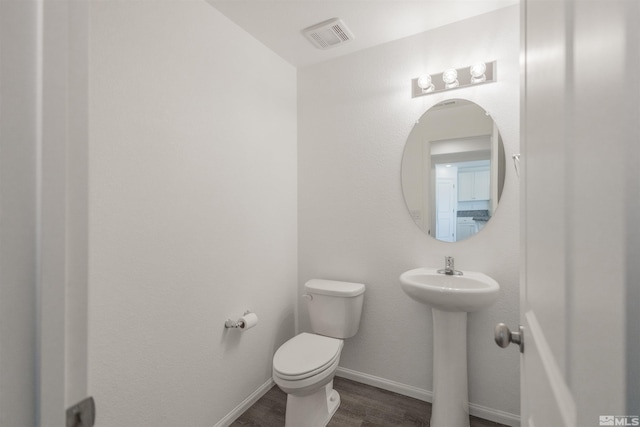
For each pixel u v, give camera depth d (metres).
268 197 2.04
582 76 0.35
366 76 2.09
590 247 0.32
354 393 1.97
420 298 1.53
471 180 1.78
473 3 1.65
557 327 0.43
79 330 0.38
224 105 1.68
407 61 1.95
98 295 1.12
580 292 0.35
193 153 1.50
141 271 1.26
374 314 2.06
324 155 2.24
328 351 1.64
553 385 0.45
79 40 0.38
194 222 1.50
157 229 1.33
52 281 0.35
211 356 1.59
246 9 1.65
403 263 1.98
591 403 0.31
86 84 0.39
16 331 0.33
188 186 1.47
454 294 1.42
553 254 0.46
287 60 2.23
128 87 1.21
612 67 0.28
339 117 2.19
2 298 0.32
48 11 0.36
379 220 2.05
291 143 2.29
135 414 1.24
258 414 1.79
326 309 1.94
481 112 1.76
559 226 0.43
